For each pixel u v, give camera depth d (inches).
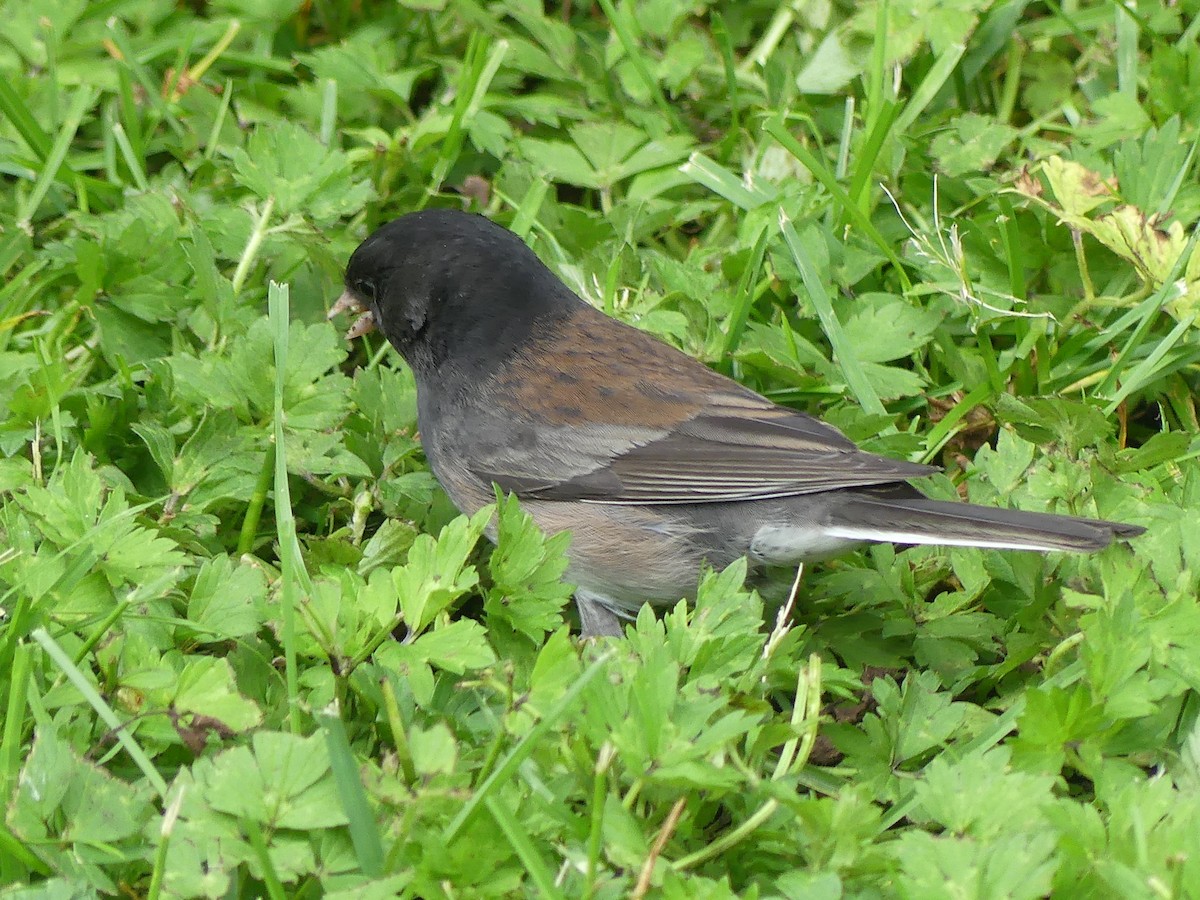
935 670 285.4
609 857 210.5
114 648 242.1
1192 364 352.2
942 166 394.9
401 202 406.9
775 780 231.6
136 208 376.5
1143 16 433.7
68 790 218.2
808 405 357.4
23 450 319.0
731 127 428.1
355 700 253.1
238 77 448.8
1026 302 360.5
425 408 330.3
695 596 307.7
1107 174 382.9
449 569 246.7
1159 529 273.7
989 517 270.1
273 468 305.4
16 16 431.5
